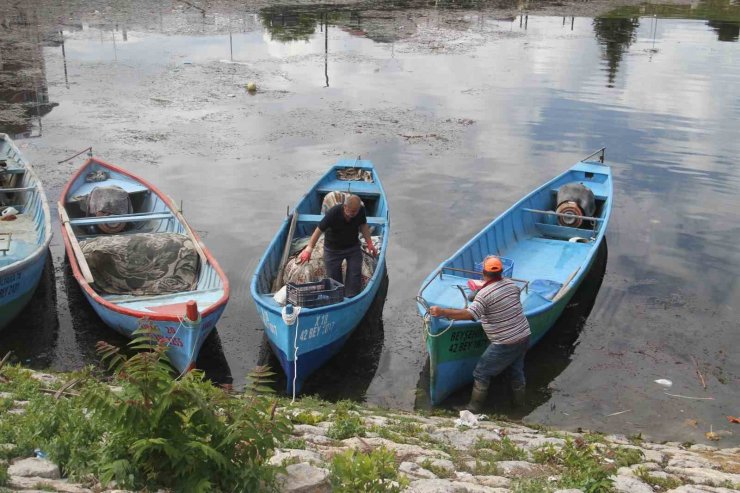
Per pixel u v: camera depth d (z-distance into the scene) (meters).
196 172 16.30
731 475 6.22
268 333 9.48
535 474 5.73
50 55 26.17
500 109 21.94
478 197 15.73
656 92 24.03
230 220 14.12
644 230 14.45
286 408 7.20
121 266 10.59
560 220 13.88
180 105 21.03
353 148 18.20
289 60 27.00
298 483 4.35
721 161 18.05
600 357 10.25
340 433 6.24
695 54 29.77
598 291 12.08
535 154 18.30
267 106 21.30
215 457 3.95
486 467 5.76
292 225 11.85
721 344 10.57
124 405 4.05
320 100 22.16
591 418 8.84
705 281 12.52
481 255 11.81
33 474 4.15
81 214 13.20
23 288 10.26
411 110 21.52
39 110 20.02
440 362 8.91
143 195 13.73
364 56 28.14
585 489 5.15
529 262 12.29
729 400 9.20
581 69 27.05
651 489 5.42
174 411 4.16
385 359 10.22
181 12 35.34
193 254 10.98
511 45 31.08
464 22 35.94
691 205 15.62
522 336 8.69
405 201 15.41
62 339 10.20
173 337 8.98
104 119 19.52
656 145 19.11
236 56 27.28
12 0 36.31
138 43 28.73
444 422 7.82
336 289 9.54
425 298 9.92
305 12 36.41
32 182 12.95
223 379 9.55
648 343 10.60
